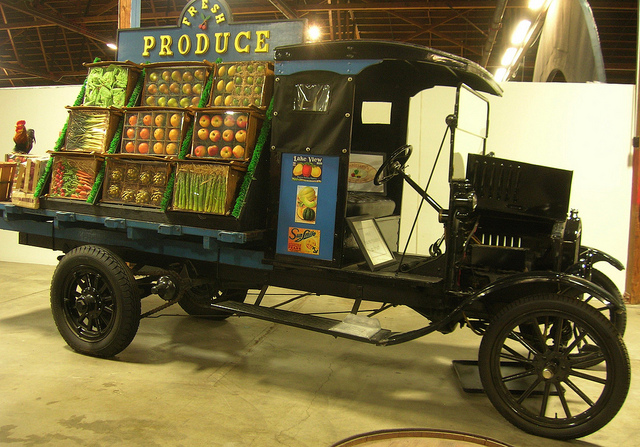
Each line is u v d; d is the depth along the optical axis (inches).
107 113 136.6
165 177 127.3
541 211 116.8
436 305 113.0
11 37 438.0
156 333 155.9
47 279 219.5
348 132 113.0
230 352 142.1
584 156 206.4
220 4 143.3
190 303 166.6
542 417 100.9
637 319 185.2
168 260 142.4
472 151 126.6
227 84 129.0
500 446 63.7
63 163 138.9
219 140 124.0
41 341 144.2
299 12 368.2
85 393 111.4
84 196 135.8
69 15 428.8
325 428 100.7
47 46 506.0
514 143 209.8
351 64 112.3
